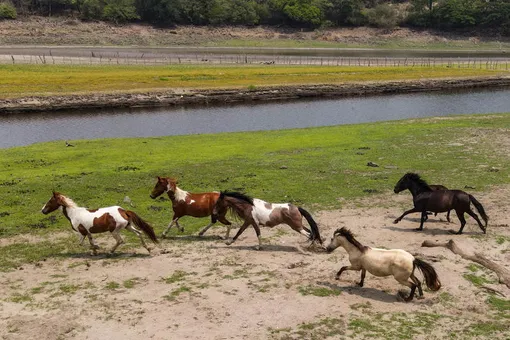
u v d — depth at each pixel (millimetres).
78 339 9922
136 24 123375
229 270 13055
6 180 22844
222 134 35156
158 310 10977
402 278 11125
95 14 121188
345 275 12719
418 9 135250
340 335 9859
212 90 56531
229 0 132500
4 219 17594
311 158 26438
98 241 15648
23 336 10008
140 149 29641
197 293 11734
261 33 128250
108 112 48719
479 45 124062
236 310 10906
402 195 19953
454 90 64500
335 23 135625
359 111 50406
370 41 126062
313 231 13797
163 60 81562
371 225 16531
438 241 14844
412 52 111562
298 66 76938
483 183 21203
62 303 11414
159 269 13242
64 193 20625
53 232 16469
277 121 45562
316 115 48375
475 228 16094
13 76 59219
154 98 53094
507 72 75125
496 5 129500
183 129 42062
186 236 15977
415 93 62125
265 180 22250
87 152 28797
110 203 19359
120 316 10742
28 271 13305
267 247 14773
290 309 10914
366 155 26906
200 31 124062
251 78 64375
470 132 32750
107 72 65750
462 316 10625
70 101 50094
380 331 9992
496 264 13031
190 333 10000
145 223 14109
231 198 14578
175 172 23906
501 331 9969
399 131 34094
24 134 39594
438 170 23531
